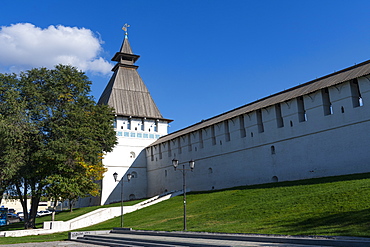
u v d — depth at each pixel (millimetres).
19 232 30859
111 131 42500
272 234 14695
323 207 18172
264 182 35469
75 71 35344
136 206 38594
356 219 14664
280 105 34688
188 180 47312
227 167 40625
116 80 62531
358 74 27453
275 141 34781
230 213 23141
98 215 36469
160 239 17625
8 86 31922
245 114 38812
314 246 11781
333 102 29578
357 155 27172
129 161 57938
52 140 30906
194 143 47094
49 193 31641
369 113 26625
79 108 33125
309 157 31094
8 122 28734
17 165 29391
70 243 23047
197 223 22328
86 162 34125
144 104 62000
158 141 57000
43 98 32125
